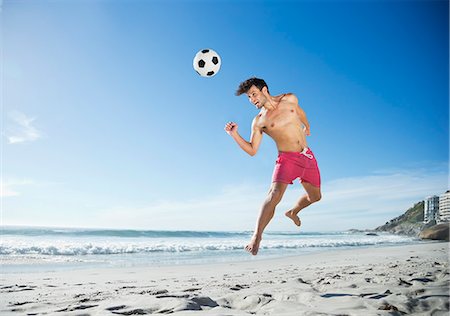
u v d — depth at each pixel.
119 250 11.06
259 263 7.53
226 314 2.49
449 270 4.94
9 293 3.72
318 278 4.61
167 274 5.65
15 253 9.47
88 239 16.64
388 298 2.90
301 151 3.45
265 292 3.49
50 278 5.13
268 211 3.21
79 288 4.11
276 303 2.91
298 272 5.64
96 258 8.92
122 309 2.70
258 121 3.58
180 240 17.98
